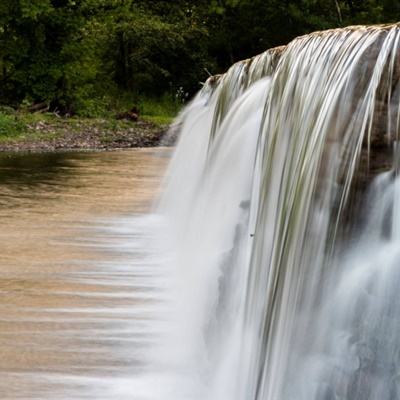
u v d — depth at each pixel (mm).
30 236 14391
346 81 5500
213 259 10430
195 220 13250
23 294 10367
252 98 10578
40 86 47906
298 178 6219
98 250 13336
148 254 13023
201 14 61125
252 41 59781
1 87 48281
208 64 59594
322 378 5289
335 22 51062
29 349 8344
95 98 52188
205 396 7469
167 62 59188
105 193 20328
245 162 10250
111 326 9133
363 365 4988
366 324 5016
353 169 5219
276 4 54000
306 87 6668
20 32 47156
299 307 5711
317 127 5910
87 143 39625
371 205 5090
